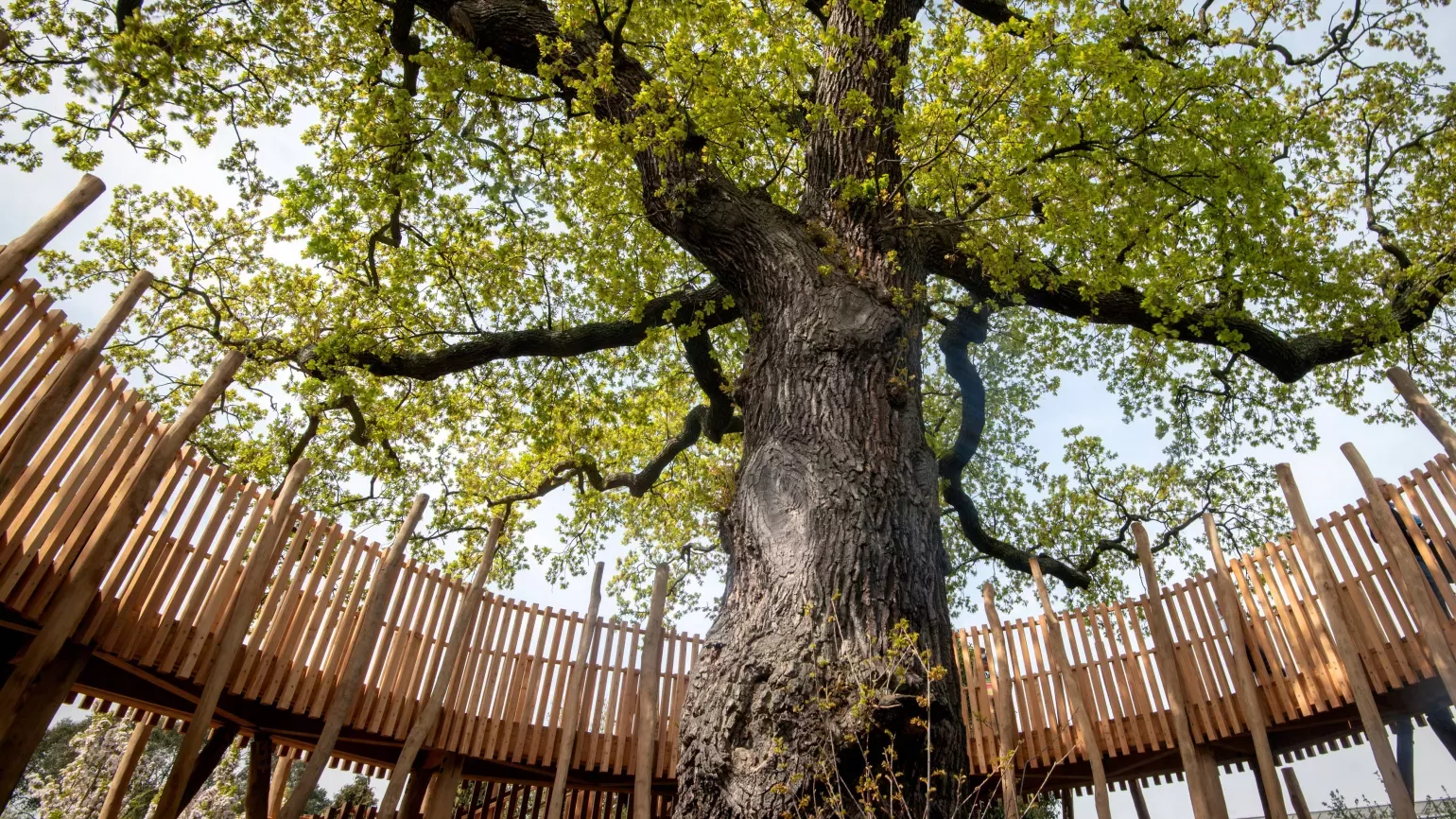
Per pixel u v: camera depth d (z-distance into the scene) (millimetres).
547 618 6438
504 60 7688
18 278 3379
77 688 5047
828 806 3992
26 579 3650
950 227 7164
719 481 6344
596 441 11883
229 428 11516
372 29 8609
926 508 5418
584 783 6594
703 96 6445
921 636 4715
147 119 8320
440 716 5699
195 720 4262
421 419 12328
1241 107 6445
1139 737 5902
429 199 8609
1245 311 8531
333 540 5344
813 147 7254
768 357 6184
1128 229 6715
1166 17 7398
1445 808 8430
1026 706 6430
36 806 12742
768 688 4418
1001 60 5539
